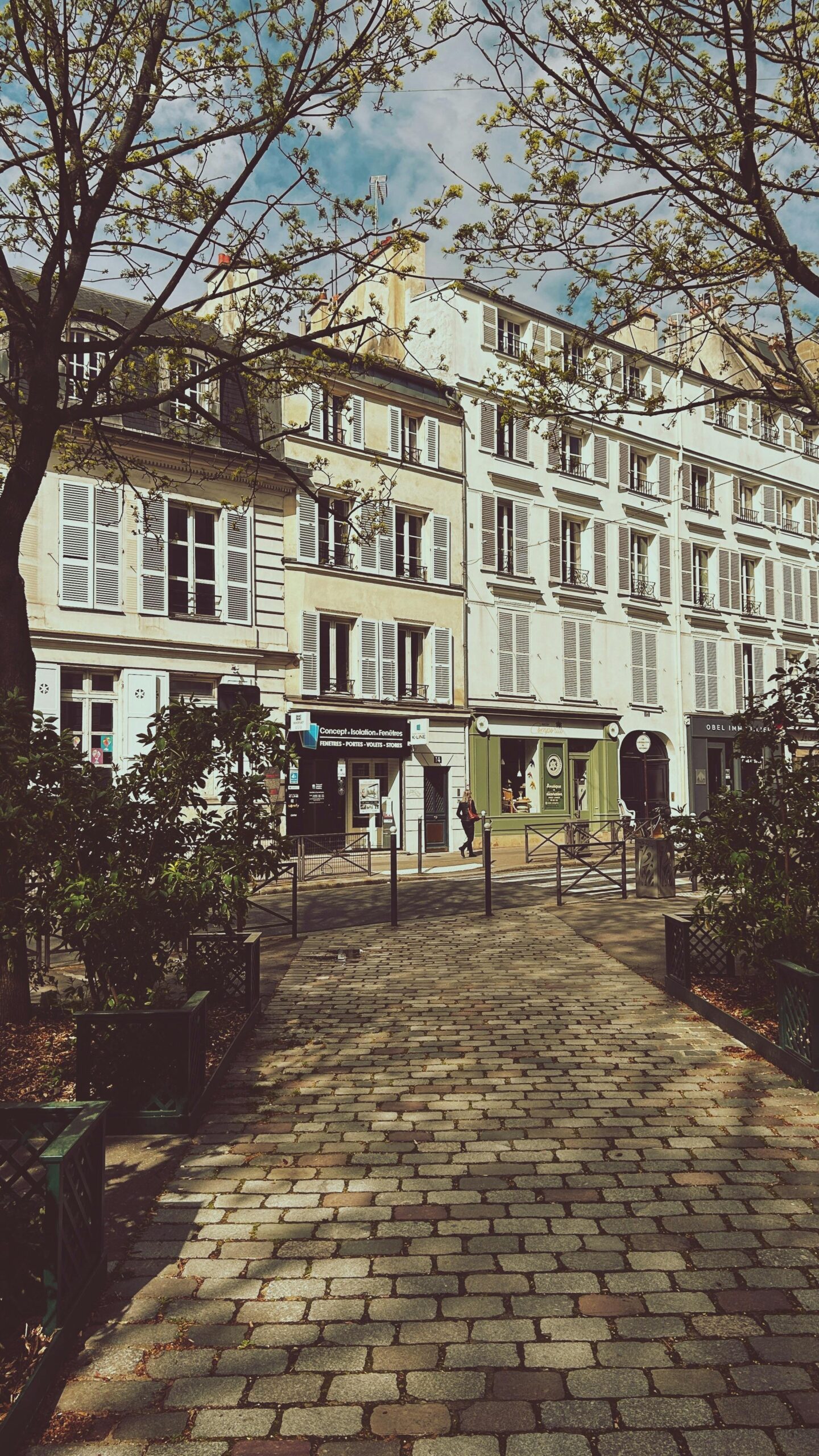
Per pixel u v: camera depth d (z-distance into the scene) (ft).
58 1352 9.66
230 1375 9.57
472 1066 20.03
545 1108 17.30
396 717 83.20
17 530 23.67
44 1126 11.19
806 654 127.24
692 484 114.62
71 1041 20.90
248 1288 11.21
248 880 20.53
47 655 62.85
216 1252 12.09
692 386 113.91
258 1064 20.40
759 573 122.11
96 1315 10.67
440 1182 14.07
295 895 38.55
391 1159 15.02
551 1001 25.96
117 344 25.53
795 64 21.52
